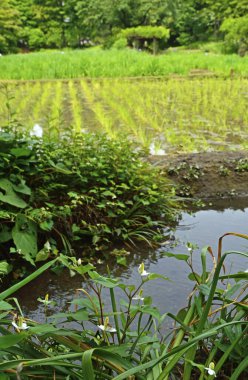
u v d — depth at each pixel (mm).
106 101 14383
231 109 12312
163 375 1972
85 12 53969
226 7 52500
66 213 4648
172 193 5844
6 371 1969
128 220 5148
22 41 58969
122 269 4504
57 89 17938
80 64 24469
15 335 1807
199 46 52438
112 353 2035
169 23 53562
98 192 5164
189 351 2127
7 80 22000
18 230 4324
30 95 16219
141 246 5004
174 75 23406
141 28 44812
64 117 11648
